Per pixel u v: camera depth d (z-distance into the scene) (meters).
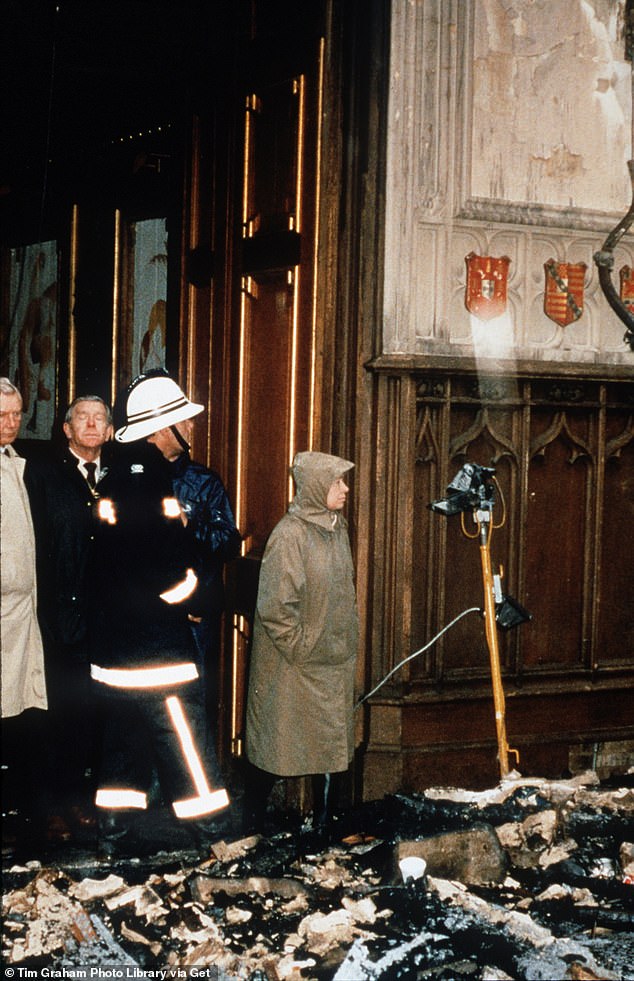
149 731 5.10
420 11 5.68
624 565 6.26
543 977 3.95
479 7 5.82
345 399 5.67
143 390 5.32
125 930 4.32
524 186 5.95
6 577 5.00
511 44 5.89
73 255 8.51
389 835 5.25
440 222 5.79
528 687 6.00
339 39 5.58
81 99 8.05
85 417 5.41
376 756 5.68
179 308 6.78
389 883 4.76
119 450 5.22
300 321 5.72
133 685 5.02
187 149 6.60
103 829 5.14
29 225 9.30
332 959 4.18
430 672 5.81
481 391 5.84
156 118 7.27
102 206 8.10
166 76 7.03
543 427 6.03
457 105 5.77
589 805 5.53
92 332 8.30
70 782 5.48
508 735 5.95
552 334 6.08
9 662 5.05
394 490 5.66
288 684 5.17
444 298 5.82
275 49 5.91
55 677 5.40
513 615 5.59
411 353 5.72
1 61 7.67
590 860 5.04
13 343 9.66
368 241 5.64
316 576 5.09
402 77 5.62
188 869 4.93
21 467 5.21
